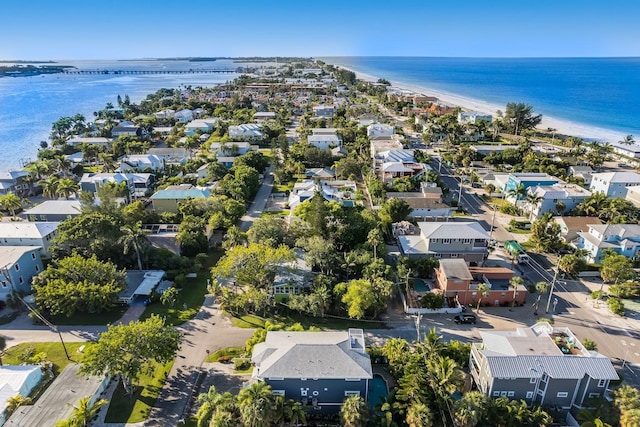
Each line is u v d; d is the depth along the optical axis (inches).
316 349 1886.1
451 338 2352.4
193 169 5285.4
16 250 2758.4
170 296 2554.1
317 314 2492.6
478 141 7411.4
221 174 4913.9
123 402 1889.8
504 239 3599.9
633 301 2706.7
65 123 7544.3
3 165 6038.4
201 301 2684.5
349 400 1707.7
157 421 1797.5
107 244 2908.5
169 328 2047.2
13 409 1786.4
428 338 2000.5
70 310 2386.8
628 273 2760.8
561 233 3545.8
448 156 6092.5
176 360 2156.7
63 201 3860.7
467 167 5723.4
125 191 4195.4
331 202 3528.5
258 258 2600.9
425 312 2573.8
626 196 4424.2
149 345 1882.4
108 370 1846.7
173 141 7037.4
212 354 2203.5
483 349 1947.6
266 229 3097.9
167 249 3095.5
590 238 3228.3
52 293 2357.3
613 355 2223.2
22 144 7416.3
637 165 5812.0
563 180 4879.4
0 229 3075.8
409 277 2869.1
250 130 7057.1
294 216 3612.2
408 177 4699.8
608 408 1724.9
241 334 2370.8
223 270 2581.2
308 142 6382.9
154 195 3971.5
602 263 3036.4
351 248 3132.4
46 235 3058.6
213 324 2458.2
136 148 6195.9
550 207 3941.9
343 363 1836.9
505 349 1908.2
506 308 2645.2
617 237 3139.8
